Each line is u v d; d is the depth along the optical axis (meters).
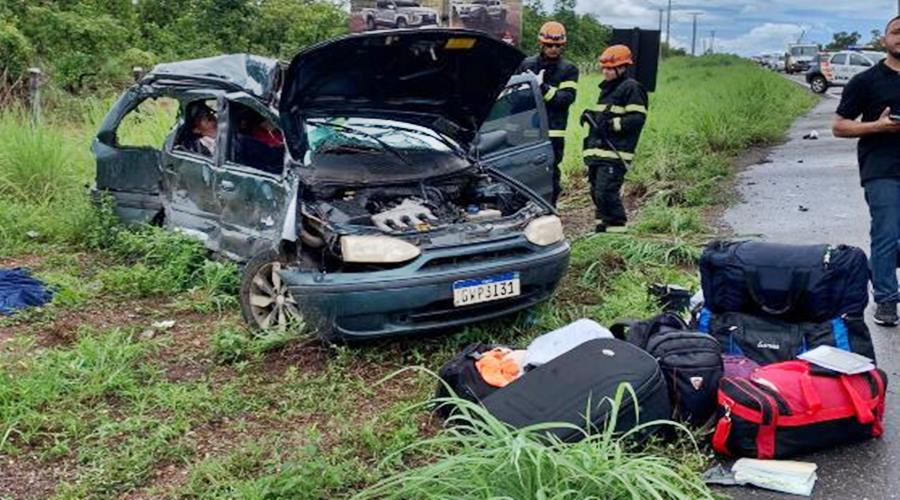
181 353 5.28
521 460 3.11
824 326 4.42
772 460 3.87
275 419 4.38
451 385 4.29
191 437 4.20
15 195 9.14
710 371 3.98
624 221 8.18
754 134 16.53
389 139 5.99
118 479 3.78
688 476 3.58
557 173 8.36
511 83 7.28
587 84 19.28
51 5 20.16
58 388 4.60
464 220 5.41
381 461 3.70
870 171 5.40
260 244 5.92
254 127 6.43
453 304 4.96
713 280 4.65
